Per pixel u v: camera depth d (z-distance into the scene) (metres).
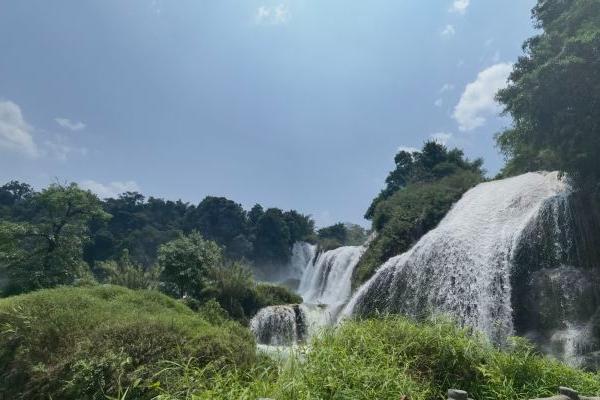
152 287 30.61
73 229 38.56
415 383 4.70
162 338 6.19
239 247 76.94
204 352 6.04
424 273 21.36
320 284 41.91
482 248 19.42
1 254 35.03
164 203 98.81
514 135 19.86
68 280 36.41
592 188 17.22
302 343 5.82
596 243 16.59
